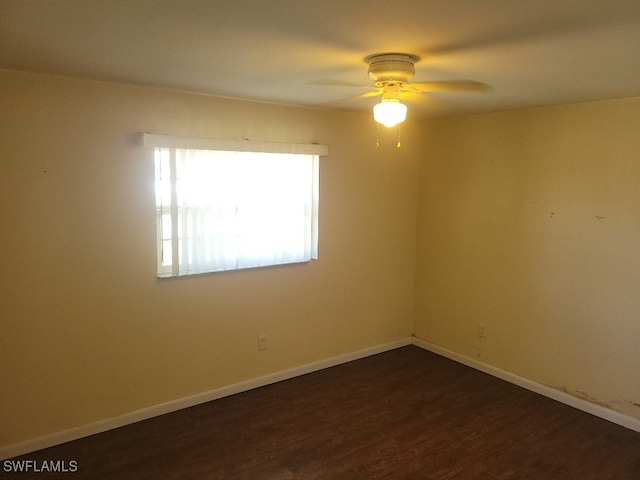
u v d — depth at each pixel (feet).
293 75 8.50
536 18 5.35
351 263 13.91
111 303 10.02
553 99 10.57
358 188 13.70
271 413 11.13
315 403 11.66
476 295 13.71
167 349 10.88
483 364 13.67
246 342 12.11
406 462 9.36
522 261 12.47
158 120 10.10
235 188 11.32
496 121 12.76
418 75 8.21
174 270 10.64
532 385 12.48
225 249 11.37
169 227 10.57
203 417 10.89
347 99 11.00
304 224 12.67
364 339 14.61
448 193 14.21
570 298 11.55
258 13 5.30
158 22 5.66
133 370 10.47
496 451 9.77
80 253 9.54
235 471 8.97
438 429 10.57
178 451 9.57
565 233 11.51
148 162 10.09
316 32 5.95
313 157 12.61
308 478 8.81
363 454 9.59
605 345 11.00
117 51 7.02
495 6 4.99
